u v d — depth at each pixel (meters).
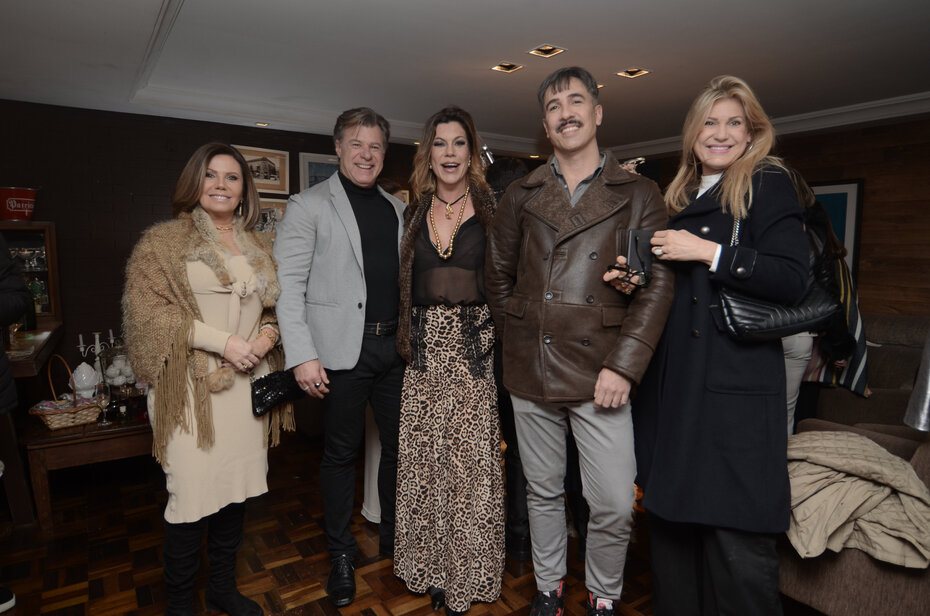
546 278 1.47
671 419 1.36
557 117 1.44
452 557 1.76
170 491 1.57
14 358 2.51
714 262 1.24
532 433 1.58
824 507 1.35
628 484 1.48
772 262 1.21
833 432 1.53
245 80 3.91
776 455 1.27
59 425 2.51
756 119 1.33
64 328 4.27
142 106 4.22
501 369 1.84
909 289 4.56
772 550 1.31
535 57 3.38
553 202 1.48
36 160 4.13
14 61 3.13
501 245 1.64
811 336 1.98
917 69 3.55
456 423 1.77
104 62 3.15
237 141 5.00
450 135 1.73
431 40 3.07
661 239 1.30
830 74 3.68
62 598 1.90
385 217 1.93
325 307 1.81
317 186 1.90
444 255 1.76
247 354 1.58
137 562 2.13
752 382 1.28
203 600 1.86
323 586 1.94
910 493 1.30
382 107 4.71
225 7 2.63
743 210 1.29
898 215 4.61
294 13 2.71
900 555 1.26
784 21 2.79
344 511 1.91
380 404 1.98
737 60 3.41
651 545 1.53
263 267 1.70
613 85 3.97
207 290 1.59
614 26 2.87
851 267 4.92
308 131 5.26
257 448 1.70
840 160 4.99
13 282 1.64
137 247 1.58
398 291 1.92
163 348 1.52
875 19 2.77
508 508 2.15
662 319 1.36
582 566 2.05
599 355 1.44
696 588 1.49
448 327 1.78
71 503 2.66
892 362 3.40
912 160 4.50
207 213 1.66
